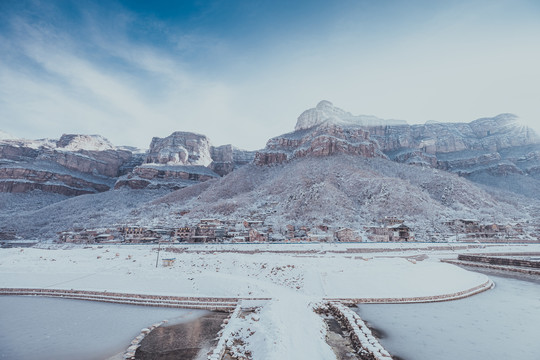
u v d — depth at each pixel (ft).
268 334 59.62
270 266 130.72
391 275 115.14
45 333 70.23
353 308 88.38
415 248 211.41
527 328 72.18
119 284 110.73
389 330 70.54
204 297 94.58
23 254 184.85
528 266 155.22
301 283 108.06
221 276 112.78
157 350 59.93
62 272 128.77
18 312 87.25
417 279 111.86
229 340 61.98
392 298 94.48
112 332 70.74
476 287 111.55
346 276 114.42
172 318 81.35
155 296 97.25
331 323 74.90
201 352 58.75
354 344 60.90
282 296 92.53
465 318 79.77
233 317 77.30
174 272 121.49
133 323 77.30
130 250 212.02
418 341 63.93
